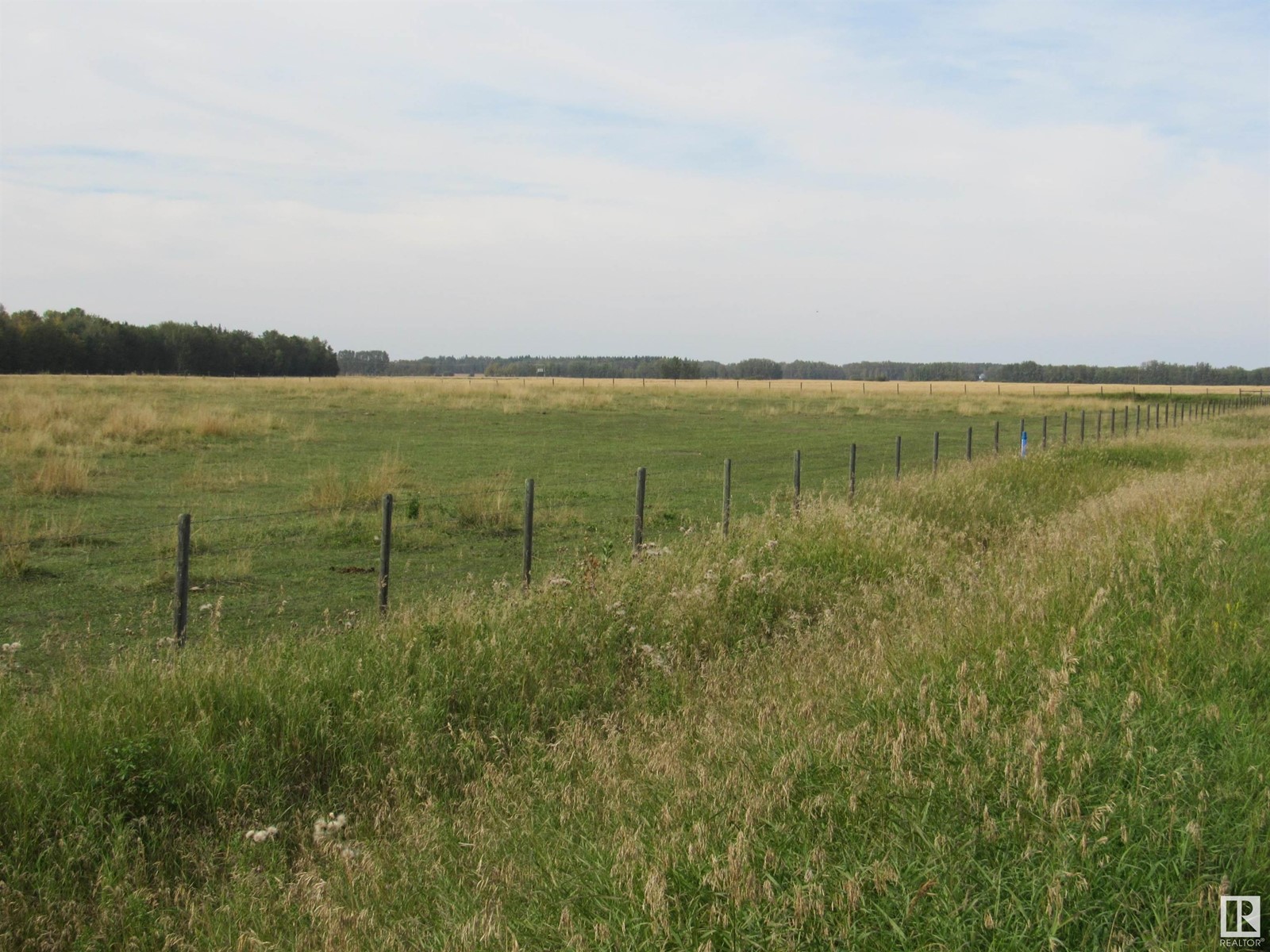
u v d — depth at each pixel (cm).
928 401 6444
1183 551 762
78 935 419
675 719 591
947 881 338
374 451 2477
